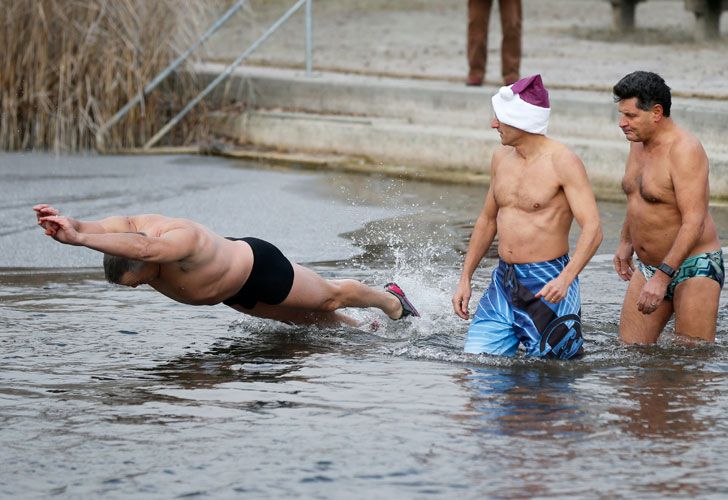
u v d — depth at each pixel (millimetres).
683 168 14945
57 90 34250
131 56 34219
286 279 15758
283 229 24484
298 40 45688
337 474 11383
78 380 14531
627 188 15852
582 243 14547
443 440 12273
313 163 32312
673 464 11547
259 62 40281
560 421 12828
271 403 13570
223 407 13445
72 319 17625
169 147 34938
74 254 22219
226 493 10953
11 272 20812
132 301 18828
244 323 17406
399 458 11781
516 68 33125
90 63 34031
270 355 15680
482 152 30422
